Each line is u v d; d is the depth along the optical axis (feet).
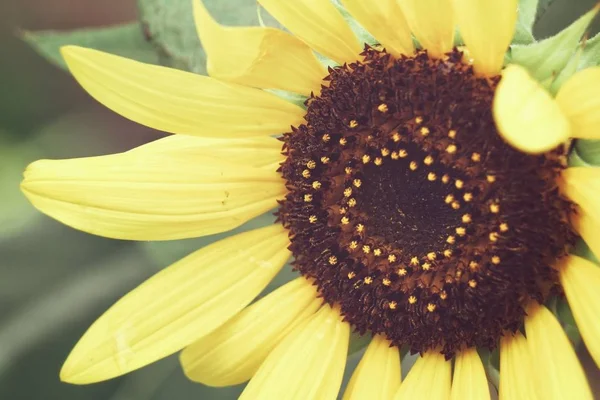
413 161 0.91
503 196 0.87
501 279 0.89
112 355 0.97
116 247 1.46
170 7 1.14
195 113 0.95
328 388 0.98
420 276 0.95
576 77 0.79
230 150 0.98
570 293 0.86
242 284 1.00
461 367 0.94
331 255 0.98
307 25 0.89
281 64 0.92
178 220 0.97
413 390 0.95
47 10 1.75
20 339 1.41
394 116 0.91
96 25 1.78
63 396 1.42
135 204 0.96
